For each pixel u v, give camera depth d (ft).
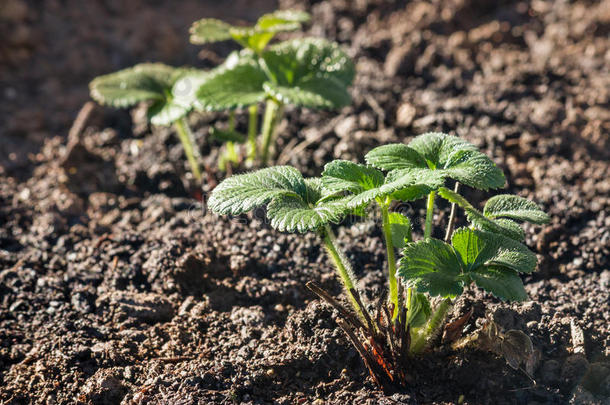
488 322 3.10
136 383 3.10
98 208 3.55
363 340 3.11
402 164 2.99
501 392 3.05
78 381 3.11
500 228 2.96
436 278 2.92
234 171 3.56
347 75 3.48
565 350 3.11
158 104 3.50
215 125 3.75
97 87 3.48
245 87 3.41
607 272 3.28
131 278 3.33
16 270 3.36
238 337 3.18
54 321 3.24
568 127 3.63
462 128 3.63
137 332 3.19
